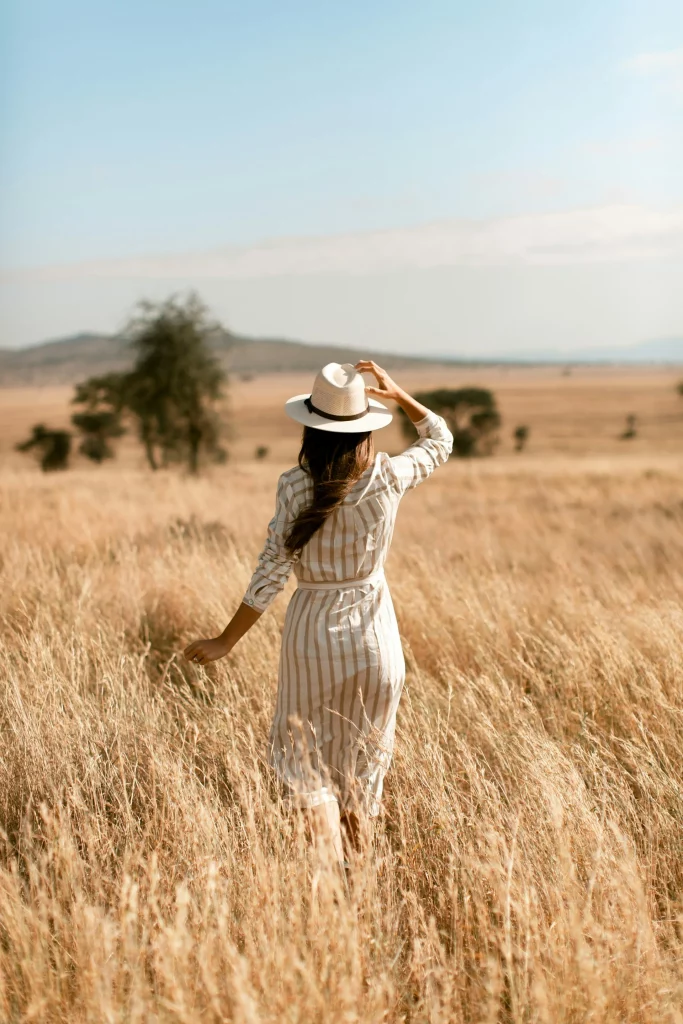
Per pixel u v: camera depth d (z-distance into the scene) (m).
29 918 2.20
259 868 2.30
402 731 3.36
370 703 2.75
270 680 4.07
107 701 3.77
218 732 3.49
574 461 47.84
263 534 9.26
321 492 2.58
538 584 6.84
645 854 2.77
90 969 2.00
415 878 2.60
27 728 3.29
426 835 2.81
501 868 2.36
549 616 5.41
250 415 134.50
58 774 3.11
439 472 32.03
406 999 2.14
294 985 1.87
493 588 5.89
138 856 2.43
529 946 2.08
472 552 8.34
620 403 145.38
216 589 5.39
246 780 2.95
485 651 4.61
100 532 8.84
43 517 9.69
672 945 2.34
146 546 7.65
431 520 12.80
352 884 2.41
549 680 4.27
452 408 66.56
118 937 2.20
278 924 2.15
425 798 2.90
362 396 2.68
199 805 2.73
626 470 31.28
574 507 16.27
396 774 3.15
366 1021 1.87
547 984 2.03
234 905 2.41
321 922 2.07
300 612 2.74
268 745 3.07
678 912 2.53
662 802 3.00
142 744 3.36
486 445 68.06
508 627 5.02
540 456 69.31
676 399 150.25
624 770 3.31
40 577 5.79
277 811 2.65
